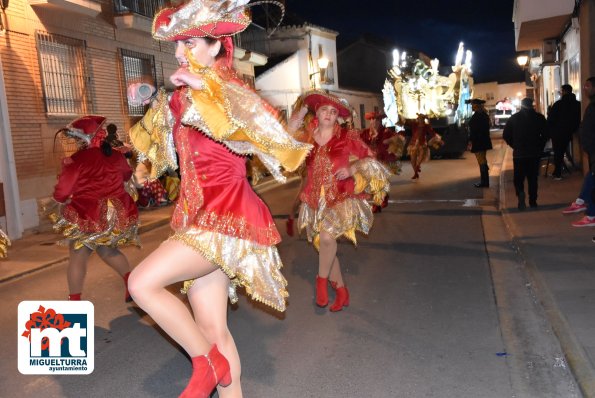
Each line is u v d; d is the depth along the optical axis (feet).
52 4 40.68
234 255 9.97
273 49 108.17
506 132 34.32
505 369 14.34
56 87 43.14
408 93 81.92
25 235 37.88
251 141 9.76
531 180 34.24
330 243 17.95
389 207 40.06
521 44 69.31
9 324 19.52
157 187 45.57
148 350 16.65
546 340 15.97
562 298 17.98
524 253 24.00
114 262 20.40
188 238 9.70
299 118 17.47
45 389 14.35
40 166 40.60
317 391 13.60
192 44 9.93
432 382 13.82
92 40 47.42
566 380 13.64
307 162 17.97
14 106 38.75
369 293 20.92
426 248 27.45
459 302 19.53
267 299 10.54
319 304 18.79
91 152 18.71
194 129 10.01
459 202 40.70
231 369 10.49
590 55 40.96
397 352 15.62
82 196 18.78
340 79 156.15
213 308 10.42
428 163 73.97
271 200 46.83
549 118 45.01
